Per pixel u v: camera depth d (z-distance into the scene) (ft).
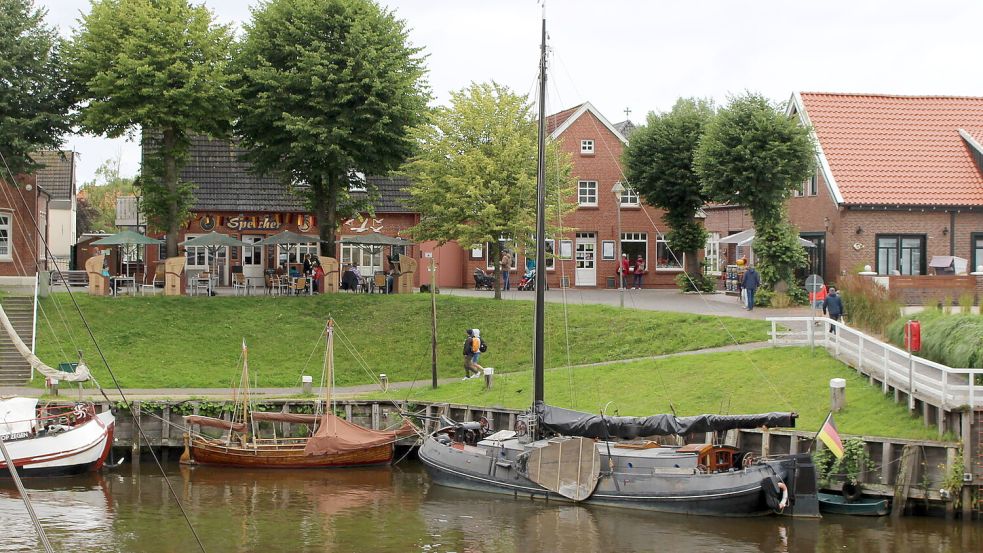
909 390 86.63
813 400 95.40
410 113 153.99
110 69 145.38
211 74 147.33
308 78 151.02
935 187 154.71
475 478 94.38
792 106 167.22
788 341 112.37
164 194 152.76
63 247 237.04
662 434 86.53
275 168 161.79
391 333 139.33
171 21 148.66
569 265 189.26
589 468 88.38
